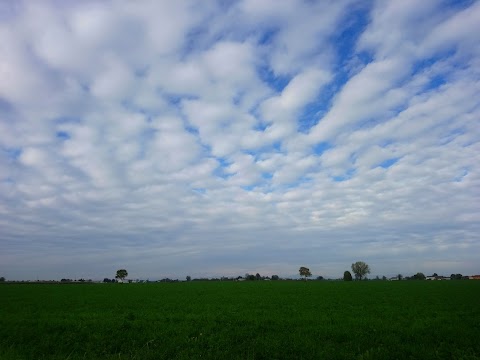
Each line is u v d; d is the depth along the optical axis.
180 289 78.62
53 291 71.75
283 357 14.95
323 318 25.69
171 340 17.70
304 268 167.12
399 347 15.98
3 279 181.62
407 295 53.34
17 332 19.78
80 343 17.69
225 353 15.18
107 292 67.62
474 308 33.06
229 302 42.25
